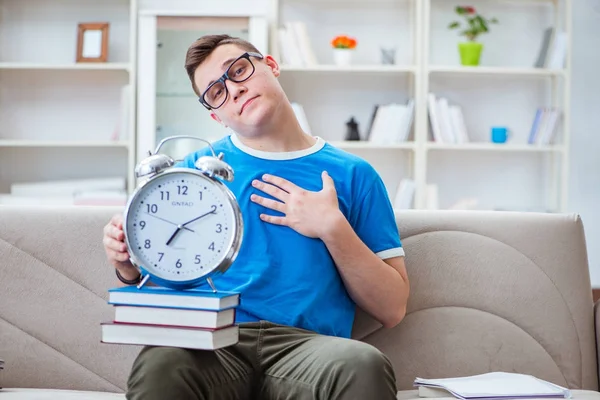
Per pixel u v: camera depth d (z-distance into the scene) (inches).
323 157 81.5
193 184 68.4
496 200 213.5
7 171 205.8
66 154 207.0
